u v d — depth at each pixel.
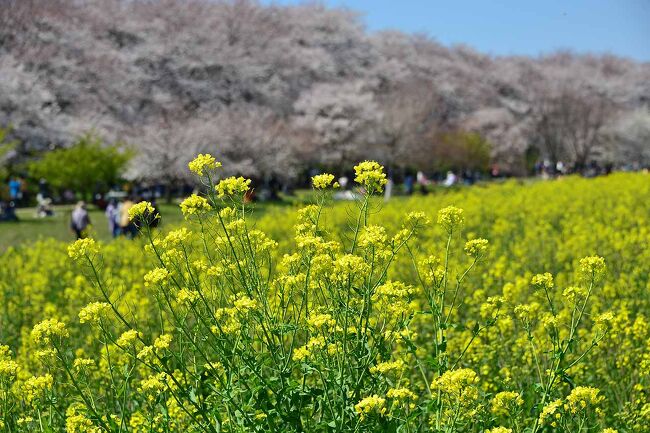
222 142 37.81
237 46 51.94
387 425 3.55
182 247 4.25
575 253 10.67
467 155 54.72
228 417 3.76
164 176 36.88
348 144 47.47
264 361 3.78
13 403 4.46
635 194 19.14
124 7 54.12
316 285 4.22
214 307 4.25
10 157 37.91
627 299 7.52
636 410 4.88
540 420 3.70
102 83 45.19
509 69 78.00
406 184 46.34
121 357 5.20
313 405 3.81
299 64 56.09
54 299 9.05
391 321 4.07
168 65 48.12
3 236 21.58
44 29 45.34
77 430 3.86
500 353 5.79
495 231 13.36
